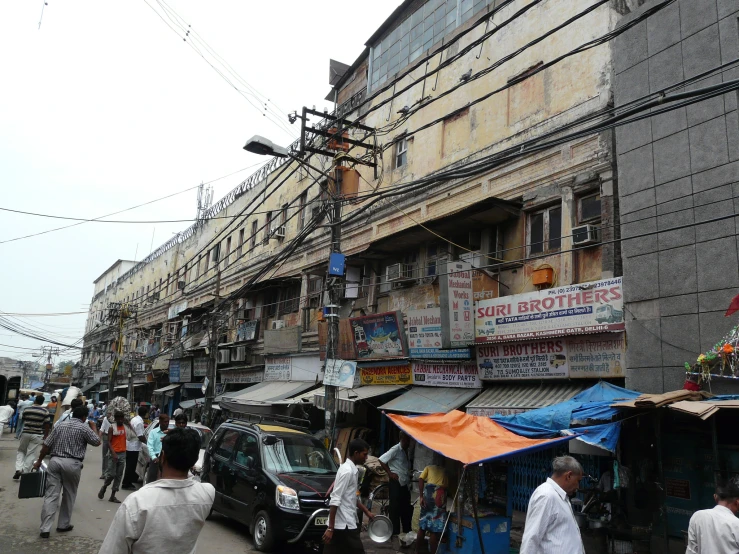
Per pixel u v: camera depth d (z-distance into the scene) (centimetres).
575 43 1200
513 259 1262
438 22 1650
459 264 1259
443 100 1567
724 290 826
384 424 1517
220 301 2550
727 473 775
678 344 873
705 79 894
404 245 1566
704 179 873
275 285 2333
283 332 2062
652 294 919
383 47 1917
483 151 1390
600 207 1096
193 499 325
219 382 2672
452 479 788
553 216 1192
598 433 755
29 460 1177
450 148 1512
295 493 799
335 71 2417
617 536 803
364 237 1812
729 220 834
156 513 307
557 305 1065
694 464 813
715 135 869
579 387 1046
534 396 1091
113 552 300
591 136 1116
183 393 3186
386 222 1711
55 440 778
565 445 1010
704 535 408
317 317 2002
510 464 791
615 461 841
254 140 1199
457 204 1447
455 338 1196
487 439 719
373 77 1953
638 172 970
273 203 2566
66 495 786
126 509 305
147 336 4078
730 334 805
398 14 1848
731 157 845
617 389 907
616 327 962
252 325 2441
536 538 388
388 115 1800
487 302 1212
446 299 1207
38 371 8838
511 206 1251
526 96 1301
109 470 1035
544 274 1141
